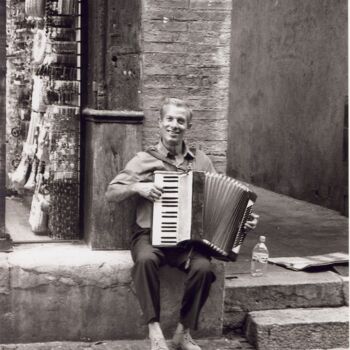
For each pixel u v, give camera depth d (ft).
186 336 15.83
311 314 17.44
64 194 18.07
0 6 15.97
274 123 34.68
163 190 15.06
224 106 16.69
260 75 36.32
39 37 21.22
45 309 16.14
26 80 25.26
